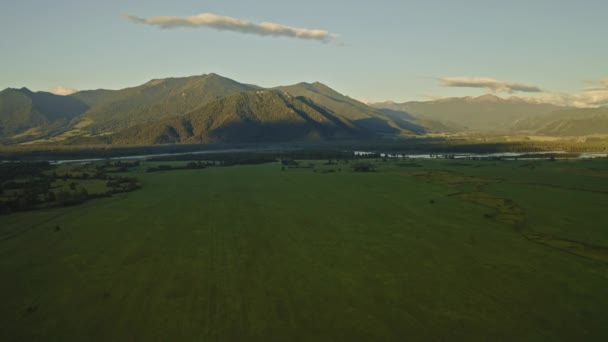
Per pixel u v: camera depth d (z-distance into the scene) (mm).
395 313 47312
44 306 49781
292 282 56188
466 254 67500
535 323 44875
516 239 76312
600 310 47562
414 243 73875
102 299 51438
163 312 47844
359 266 62125
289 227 86000
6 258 67625
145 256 67562
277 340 41781
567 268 60812
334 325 44656
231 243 74625
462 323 45000
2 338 42656
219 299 51125
